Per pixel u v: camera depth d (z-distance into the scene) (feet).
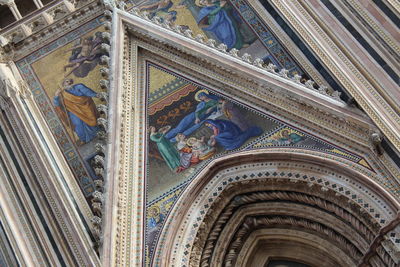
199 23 79.61
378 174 64.90
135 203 70.54
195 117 74.18
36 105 80.43
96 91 79.25
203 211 69.41
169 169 71.82
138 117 75.82
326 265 70.38
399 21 68.18
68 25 84.89
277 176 68.74
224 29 78.23
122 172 71.82
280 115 71.31
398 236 61.62
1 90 79.10
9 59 83.97
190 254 67.72
